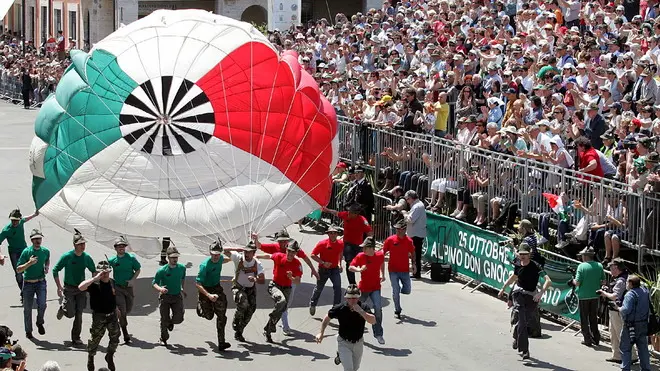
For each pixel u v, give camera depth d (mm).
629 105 21141
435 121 24484
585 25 27891
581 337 18188
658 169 17969
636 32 24609
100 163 21312
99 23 57625
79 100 21312
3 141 40719
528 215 20703
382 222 24906
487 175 21734
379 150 25500
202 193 21438
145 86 21656
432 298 20469
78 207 21047
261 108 21859
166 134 21594
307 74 22281
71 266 17359
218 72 21938
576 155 20641
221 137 21719
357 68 30391
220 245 17328
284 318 18297
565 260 19094
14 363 13727
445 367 16625
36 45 69875
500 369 16547
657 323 16172
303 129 21844
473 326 18734
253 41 22000
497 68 24922
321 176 21906
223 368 16531
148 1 54812
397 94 27047
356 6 55469
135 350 17391
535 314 18125
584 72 23516
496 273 20344
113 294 16125
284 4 37375
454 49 27875
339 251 18984
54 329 18391
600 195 18875
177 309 17672
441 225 22203
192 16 22188
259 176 21703
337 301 19062
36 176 21297
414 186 24031
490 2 30656
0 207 28688
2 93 57344
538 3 28938
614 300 16594
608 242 18609
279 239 18359
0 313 19281
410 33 30891
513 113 22438
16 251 19609
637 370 16547
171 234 20906
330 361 16938
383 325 18812
